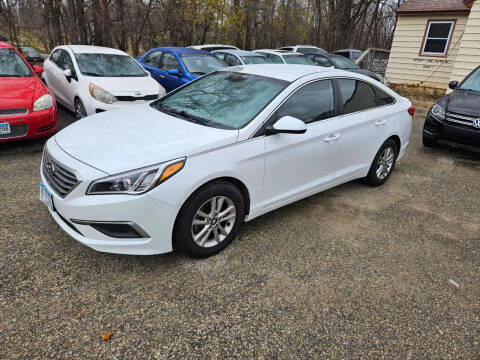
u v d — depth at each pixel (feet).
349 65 41.57
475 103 19.85
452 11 41.75
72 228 8.63
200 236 9.34
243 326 7.63
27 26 61.98
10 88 16.44
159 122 10.39
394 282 9.44
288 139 10.62
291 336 7.47
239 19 59.93
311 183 12.09
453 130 19.56
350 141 12.89
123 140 9.21
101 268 9.06
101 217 8.05
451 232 12.29
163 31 56.29
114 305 7.93
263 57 34.14
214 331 7.45
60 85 22.44
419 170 18.45
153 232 8.41
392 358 7.14
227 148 9.30
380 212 13.39
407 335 7.73
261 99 10.69
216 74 13.16
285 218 12.34
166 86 25.39
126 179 8.02
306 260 10.05
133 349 6.90
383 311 8.37
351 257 10.39
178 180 8.37
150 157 8.34
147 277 8.87
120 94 19.20
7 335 6.97
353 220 12.60
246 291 8.66
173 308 7.97
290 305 8.32
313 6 81.41
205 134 9.43
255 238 10.93
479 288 9.48
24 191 12.64
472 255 10.99
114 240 8.32
